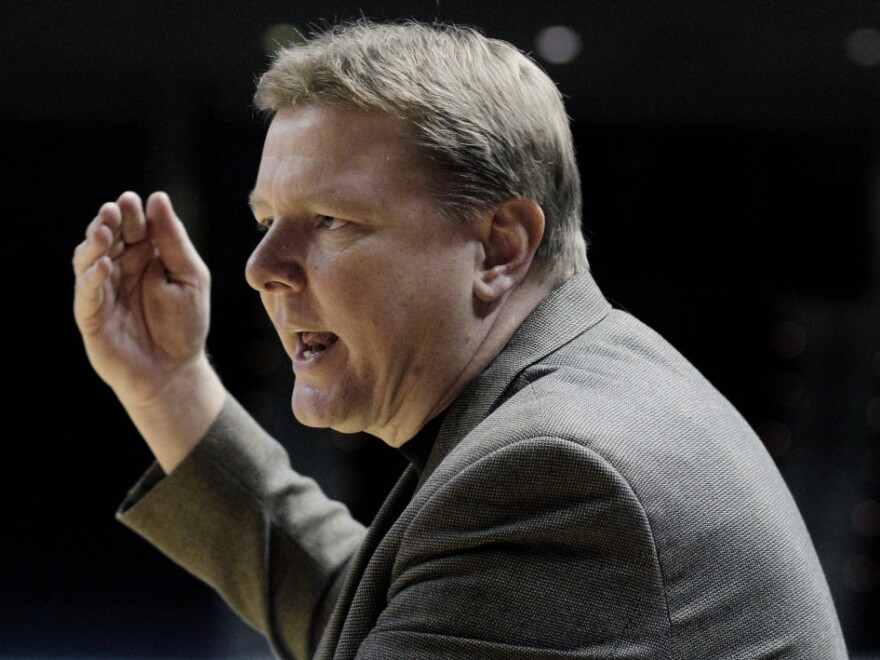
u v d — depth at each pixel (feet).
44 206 34.96
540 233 11.89
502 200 11.67
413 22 12.81
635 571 9.74
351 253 11.30
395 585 10.68
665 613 9.75
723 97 32.22
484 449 10.36
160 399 15.70
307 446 34.37
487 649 9.78
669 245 33.12
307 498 16.43
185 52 31.65
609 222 33.04
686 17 29.73
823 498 35.55
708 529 10.19
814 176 33.17
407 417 12.07
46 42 31.58
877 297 33.71
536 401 10.72
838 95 32.32
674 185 32.96
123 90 33.91
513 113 11.76
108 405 36.70
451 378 11.80
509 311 12.00
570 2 29.01
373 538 12.41
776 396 34.35
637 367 11.62
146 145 34.37
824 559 36.42
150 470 16.17
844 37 30.25
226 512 15.76
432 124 11.28
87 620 37.22
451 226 11.42
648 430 10.52
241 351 33.88
